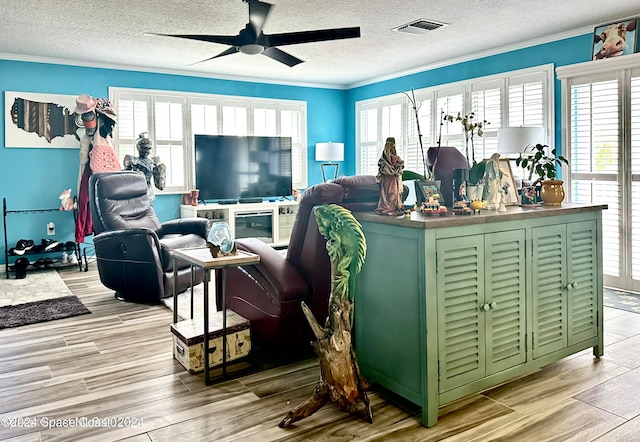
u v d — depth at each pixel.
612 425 2.11
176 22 4.55
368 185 2.67
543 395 2.40
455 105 6.34
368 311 2.46
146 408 2.31
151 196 6.25
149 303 4.27
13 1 3.95
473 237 2.24
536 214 2.48
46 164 5.98
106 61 6.15
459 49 5.79
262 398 2.41
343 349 2.17
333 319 2.19
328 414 2.25
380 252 2.35
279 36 3.65
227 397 2.42
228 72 6.99
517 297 2.44
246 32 3.60
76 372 2.74
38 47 5.42
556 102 5.20
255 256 2.74
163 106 6.68
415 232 2.12
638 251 4.57
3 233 5.80
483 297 2.29
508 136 4.91
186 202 6.79
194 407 2.32
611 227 4.74
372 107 7.77
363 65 6.62
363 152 8.06
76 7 4.10
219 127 7.15
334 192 2.60
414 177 2.73
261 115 7.52
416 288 2.14
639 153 4.49
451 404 2.33
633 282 4.62
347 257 2.19
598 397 2.37
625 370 2.70
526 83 5.47
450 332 2.18
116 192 4.69
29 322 3.69
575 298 2.75
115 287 4.32
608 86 4.67
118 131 6.38
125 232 4.14
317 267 2.76
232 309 3.25
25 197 5.89
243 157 7.12
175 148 6.80
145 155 6.22
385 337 2.35
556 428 2.08
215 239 2.69
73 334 3.42
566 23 4.77
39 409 2.30
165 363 2.88
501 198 2.54
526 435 2.03
